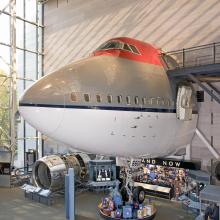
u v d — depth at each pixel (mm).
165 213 12344
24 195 15133
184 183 14188
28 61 22031
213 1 13977
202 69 10602
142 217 11156
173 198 14312
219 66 10180
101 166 15836
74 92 8367
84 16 20172
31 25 22172
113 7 18422
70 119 8289
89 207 13211
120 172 15672
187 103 11281
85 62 9469
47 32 22719
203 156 14023
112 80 9250
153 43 16281
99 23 19203
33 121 8125
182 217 11828
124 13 17781
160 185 15000
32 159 19484
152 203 13102
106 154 10227
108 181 15633
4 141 19375
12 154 18328
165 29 15758
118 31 18078
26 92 8281
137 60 10648
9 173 16922
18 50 21469
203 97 13766
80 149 9508
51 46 22391
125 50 10594
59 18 21844
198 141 14234
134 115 9414
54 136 8539
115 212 11258
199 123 13898
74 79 8617
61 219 11688
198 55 14414
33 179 14883
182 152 13508
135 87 9656
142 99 9695
